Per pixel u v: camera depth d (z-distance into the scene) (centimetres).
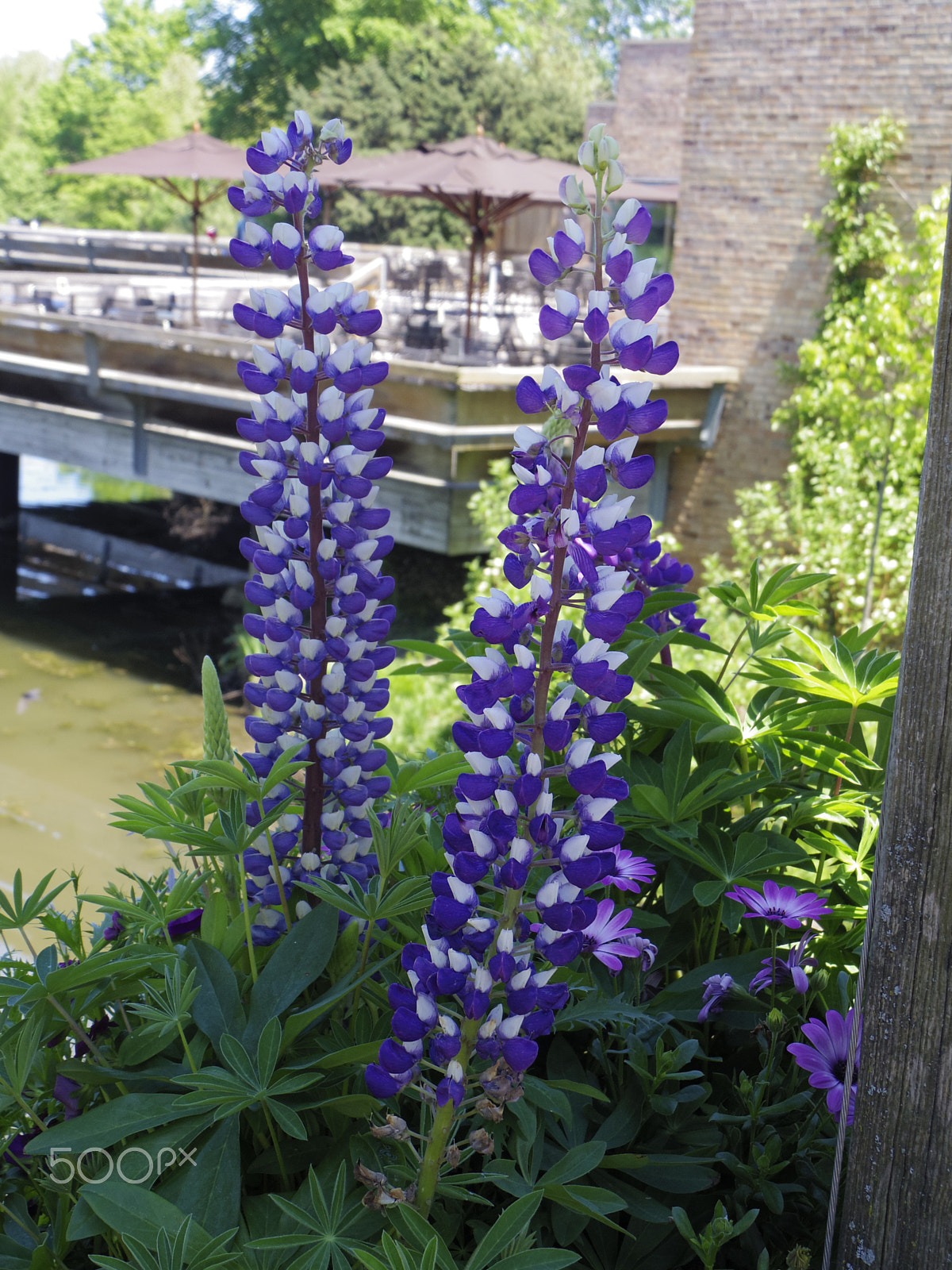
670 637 187
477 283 1357
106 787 854
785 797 197
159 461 1099
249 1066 126
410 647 201
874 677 180
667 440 1045
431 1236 111
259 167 144
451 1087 111
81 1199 120
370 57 3103
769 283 1029
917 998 114
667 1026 149
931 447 109
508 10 3966
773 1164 137
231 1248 120
